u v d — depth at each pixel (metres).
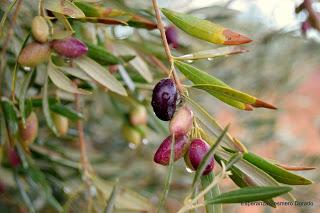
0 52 0.45
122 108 0.55
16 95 0.43
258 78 0.84
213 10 0.58
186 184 0.73
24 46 0.33
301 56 0.84
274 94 0.90
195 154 0.29
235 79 0.82
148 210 0.44
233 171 0.30
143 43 0.50
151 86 0.48
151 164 0.73
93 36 0.42
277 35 0.73
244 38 0.30
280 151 0.91
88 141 0.72
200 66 0.69
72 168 0.56
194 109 0.30
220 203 0.28
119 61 0.38
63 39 0.33
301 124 1.04
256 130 0.87
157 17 0.31
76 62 0.34
